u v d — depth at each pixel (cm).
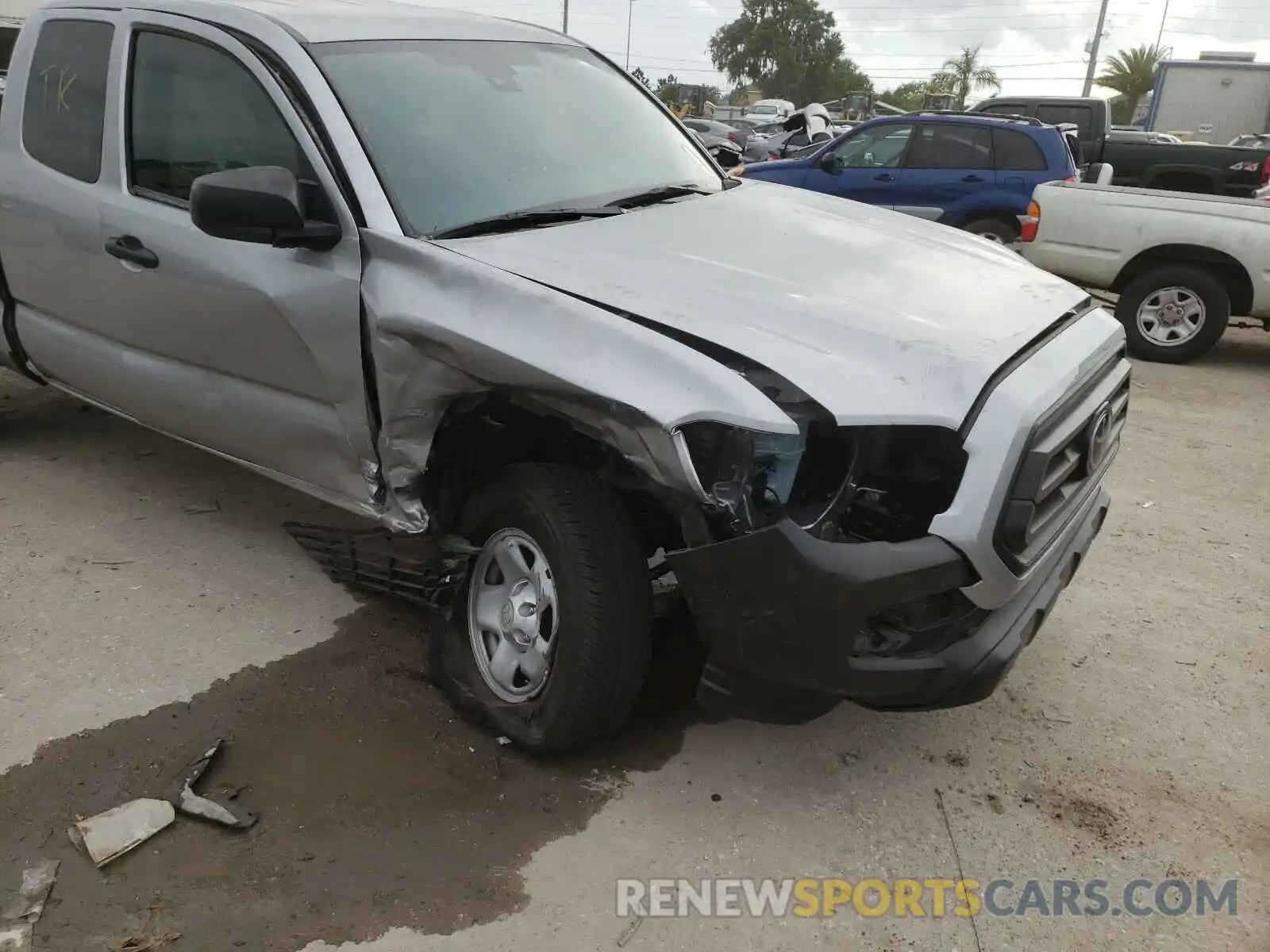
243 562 404
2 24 812
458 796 282
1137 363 820
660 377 244
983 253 354
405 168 314
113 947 231
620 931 242
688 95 5569
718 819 279
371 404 308
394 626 363
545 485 275
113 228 371
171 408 384
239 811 271
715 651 255
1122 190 812
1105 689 346
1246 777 303
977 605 258
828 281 292
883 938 244
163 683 326
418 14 387
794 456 244
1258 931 248
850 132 1123
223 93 339
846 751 309
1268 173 1283
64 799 275
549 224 322
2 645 343
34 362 454
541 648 292
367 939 236
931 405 246
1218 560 444
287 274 315
